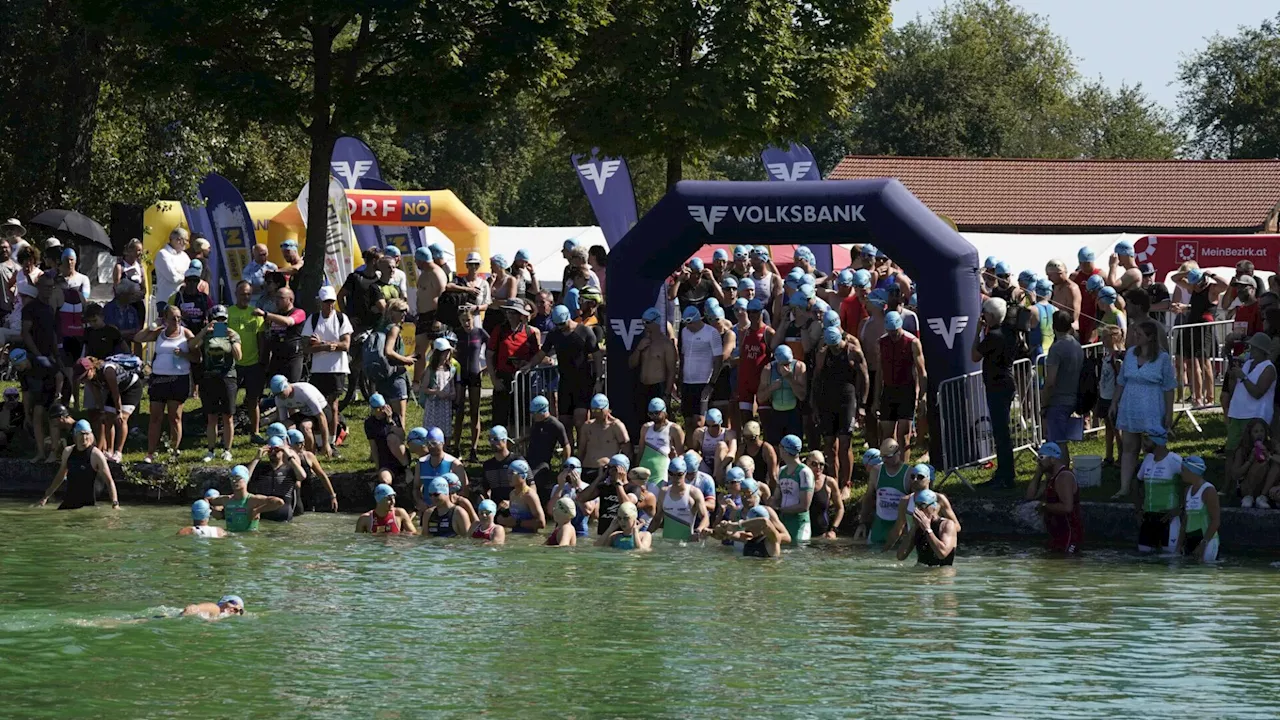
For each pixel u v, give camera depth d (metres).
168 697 10.48
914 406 18.48
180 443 21.75
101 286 29.95
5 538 17.34
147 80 24.36
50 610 13.28
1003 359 18.38
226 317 21.05
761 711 10.13
